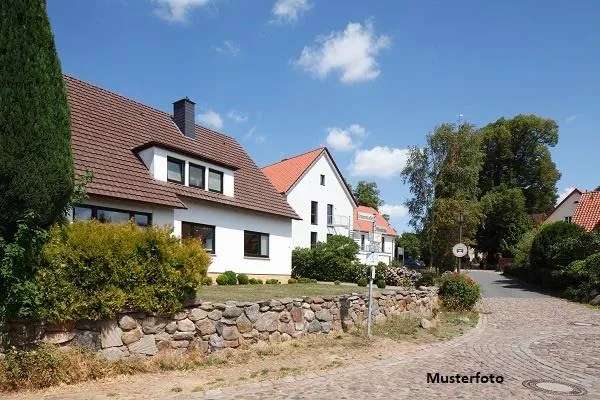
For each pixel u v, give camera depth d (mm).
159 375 8172
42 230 7602
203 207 21812
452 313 18500
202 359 9117
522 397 7180
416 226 40156
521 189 65188
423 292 17391
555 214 49688
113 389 7273
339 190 43906
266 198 26484
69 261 7816
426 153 40031
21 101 7277
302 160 41719
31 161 7281
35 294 7359
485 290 29859
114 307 8148
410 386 7664
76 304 7766
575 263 25781
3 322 7258
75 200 8578
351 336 12031
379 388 7496
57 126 7766
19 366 7105
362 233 50406
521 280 37688
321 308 12039
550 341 12500
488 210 59156
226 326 9766
